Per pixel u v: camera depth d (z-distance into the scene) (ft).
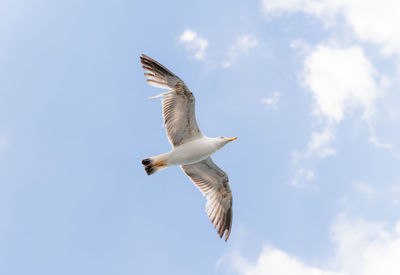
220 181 57.36
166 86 49.90
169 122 51.08
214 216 57.72
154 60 49.98
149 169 52.13
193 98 49.24
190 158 51.49
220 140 52.16
